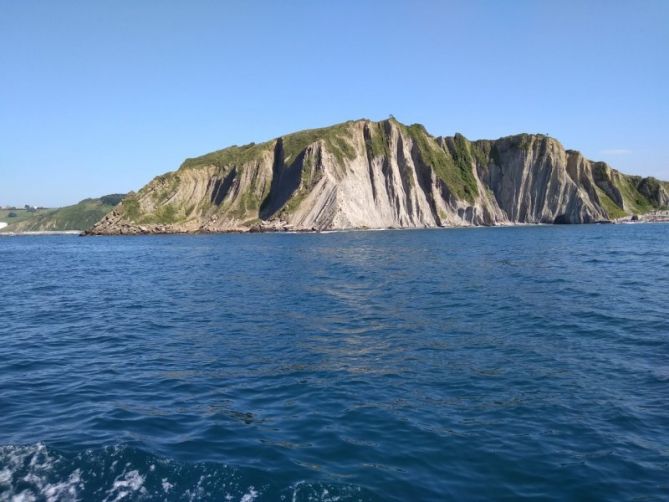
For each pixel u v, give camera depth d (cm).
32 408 1225
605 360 1530
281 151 16950
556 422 1097
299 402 1244
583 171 18438
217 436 1045
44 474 866
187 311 2556
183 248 8388
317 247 7700
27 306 2834
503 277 3603
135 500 794
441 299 2722
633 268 3978
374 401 1242
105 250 8594
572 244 7325
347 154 16262
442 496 820
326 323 2178
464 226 16862
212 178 17312
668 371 1411
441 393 1289
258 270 4534
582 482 859
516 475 885
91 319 2406
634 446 983
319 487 839
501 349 1688
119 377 1480
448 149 18850
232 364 1588
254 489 832
